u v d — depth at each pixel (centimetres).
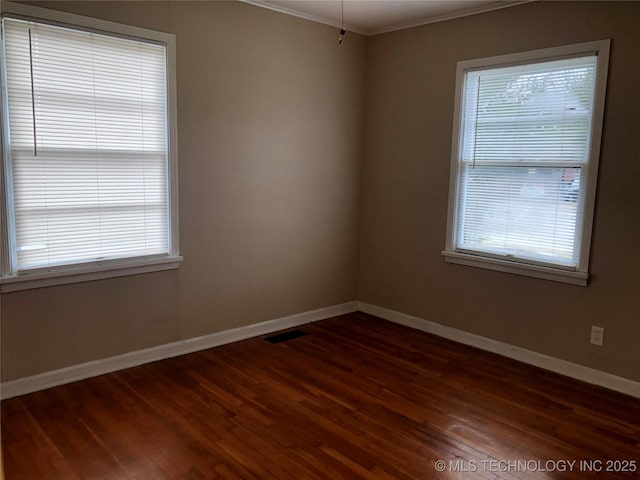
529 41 341
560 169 334
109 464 225
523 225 357
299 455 236
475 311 389
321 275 448
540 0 333
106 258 314
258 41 371
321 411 279
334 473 222
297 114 405
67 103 289
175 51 327
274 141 393
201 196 354
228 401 288
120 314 325
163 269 341
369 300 473
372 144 455
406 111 423
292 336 406
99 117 302
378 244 459
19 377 288
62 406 277
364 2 362
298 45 397
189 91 338
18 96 271
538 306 351
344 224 460
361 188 469
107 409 275
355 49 441
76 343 308
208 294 369
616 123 304
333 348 380
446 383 321
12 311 282
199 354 361
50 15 274
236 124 367
